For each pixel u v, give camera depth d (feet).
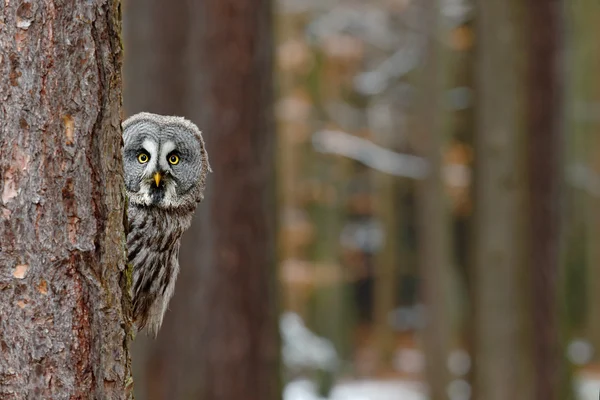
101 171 13.91
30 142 13.44
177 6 44.42
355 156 104.83
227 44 42.27
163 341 43.21
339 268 110.73
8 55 13.34
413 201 135.74
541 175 50.16
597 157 109.91
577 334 128.57
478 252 51.19
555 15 49.98
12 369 13.52
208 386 42.37
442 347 81.30
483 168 50.90
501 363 49.96
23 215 13.47
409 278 151.12
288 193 102.22
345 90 109.50
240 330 42.45
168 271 23.36
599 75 100.89
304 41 99.71
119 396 14.12
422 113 82.02
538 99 50.16
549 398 49.96
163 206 22.63
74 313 13.71
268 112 43.24
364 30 107.76
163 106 44.24
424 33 80.84
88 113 13.69
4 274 13.47
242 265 42.57
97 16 13.73
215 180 42.42
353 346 128.88
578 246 123.44
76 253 13.69
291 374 104.17
